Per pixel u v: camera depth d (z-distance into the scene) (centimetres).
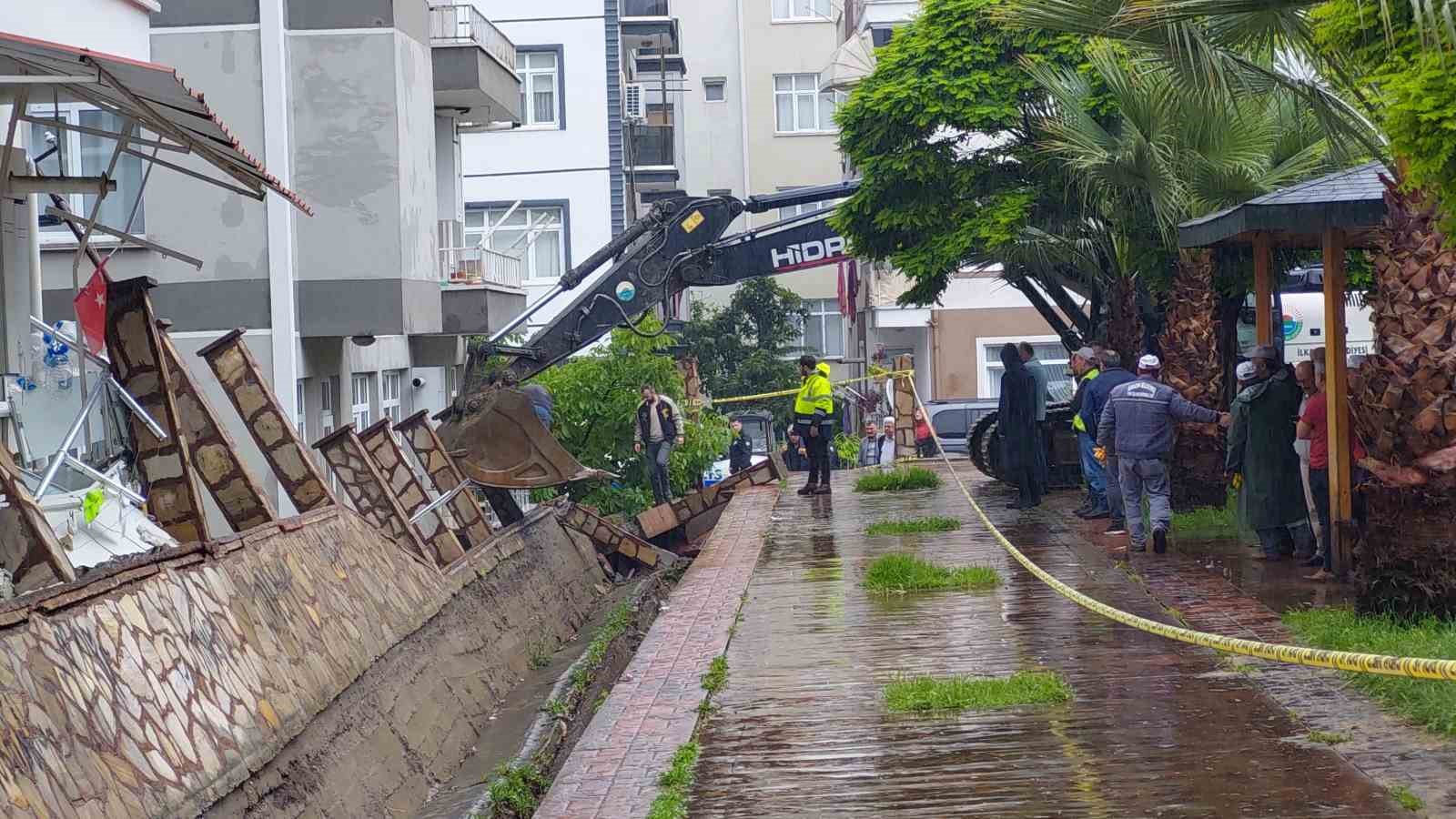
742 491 2550
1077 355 1873
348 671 956
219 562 869
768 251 2186
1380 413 1029
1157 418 1477
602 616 1839
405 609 1170
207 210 1877
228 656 799
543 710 1249
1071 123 1834
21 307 1123
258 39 1900
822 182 5750
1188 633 762
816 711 935
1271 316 1568
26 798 555
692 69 5772
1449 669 533
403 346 2467
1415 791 689
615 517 2602
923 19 2128
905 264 2108
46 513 920
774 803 748
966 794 737
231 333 1168
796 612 1309
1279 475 1380
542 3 3541
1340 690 885
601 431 2698
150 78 841
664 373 2727
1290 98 1731
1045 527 1798
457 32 2372
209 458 1031
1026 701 911
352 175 1928
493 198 3569
